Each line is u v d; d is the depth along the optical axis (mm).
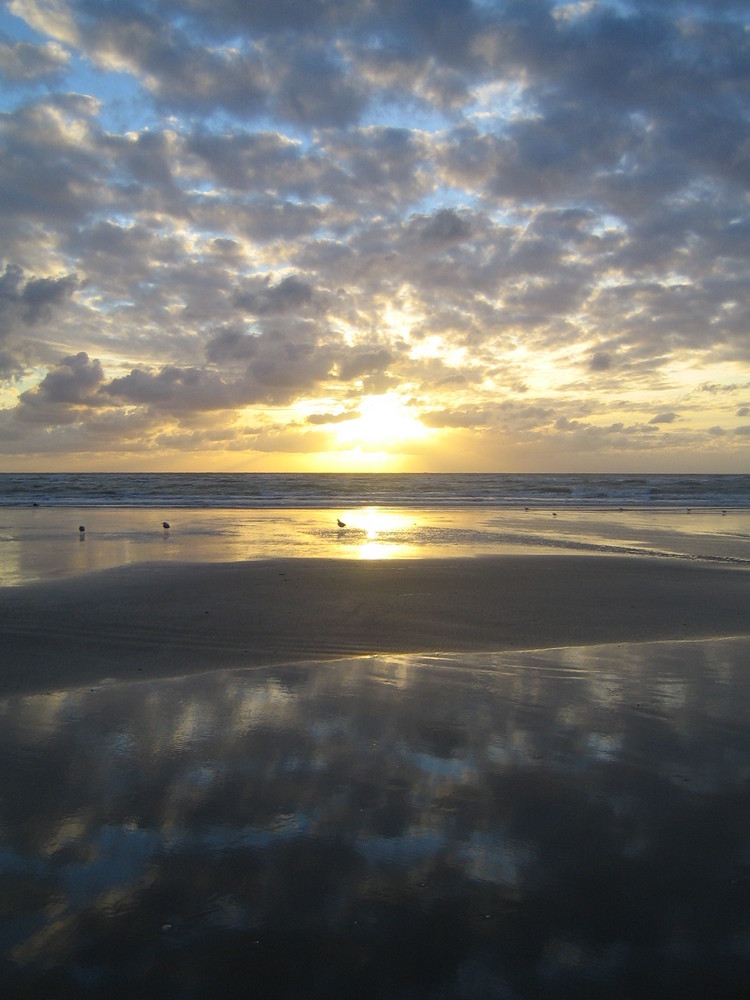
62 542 17250
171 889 3291
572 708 5766
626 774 4535
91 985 2705
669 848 3670
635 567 13664
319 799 4164
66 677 6551
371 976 2762
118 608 9445
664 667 6992
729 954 2893
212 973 2771
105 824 3859
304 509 30516
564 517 27141
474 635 8305
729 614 9547
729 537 20125
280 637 8109
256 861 3516
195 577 11867
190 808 4047
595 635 8352
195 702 5863
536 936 2990
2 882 3334
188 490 47281
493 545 17516
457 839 3738
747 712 5691
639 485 62406
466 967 2812
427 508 31844
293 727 5305
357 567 13109
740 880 3398
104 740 5031
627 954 2893
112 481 63031
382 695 6074
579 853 3615
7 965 2805
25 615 8984
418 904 3191
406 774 4508
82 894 3250
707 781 4441
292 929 3023
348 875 3406
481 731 5250
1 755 4750
